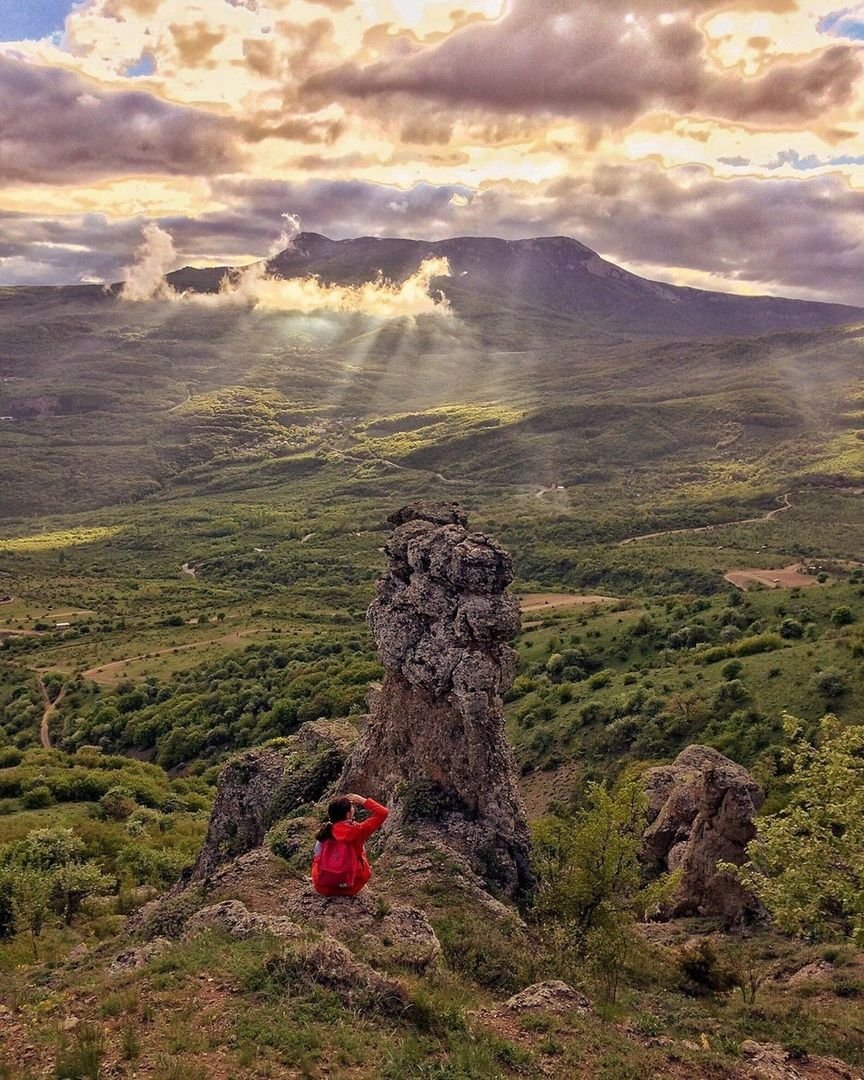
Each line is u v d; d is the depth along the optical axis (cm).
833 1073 1719
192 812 8262
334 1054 1305
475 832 2881
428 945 1925
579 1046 1552
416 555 3238
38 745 12025
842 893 2355
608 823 2403
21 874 4338
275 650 14012
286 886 2333
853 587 10925
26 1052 1284
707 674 8338
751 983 2441
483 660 2989
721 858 3612
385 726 3325
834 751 2577
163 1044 1295
